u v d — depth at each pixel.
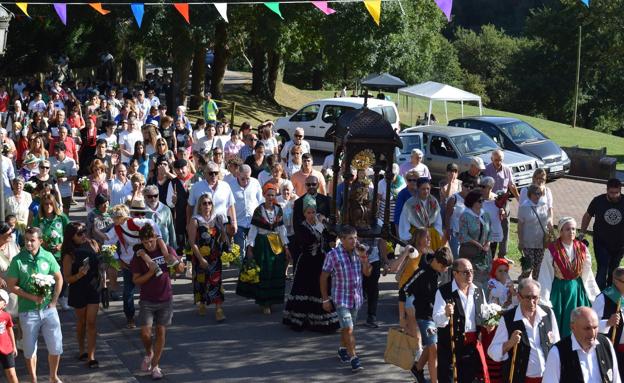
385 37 72.12
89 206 29.92
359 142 22.83
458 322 16.41
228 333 22.75
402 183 27.64
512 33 181.25
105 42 69.88
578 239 20.72
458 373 16.47
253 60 86.31
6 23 22.41
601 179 52.31
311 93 104.81
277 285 24.38
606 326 16.05
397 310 24.92
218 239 23.58
